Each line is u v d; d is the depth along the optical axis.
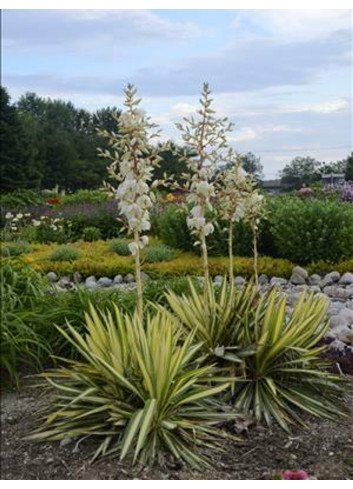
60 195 29.08
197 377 4.16
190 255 12.58
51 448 3.88
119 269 11.34
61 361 5.25
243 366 4.50
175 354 4.01
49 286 6.25
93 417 4.04
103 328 4.47
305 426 4.22
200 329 4.72
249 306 4.89
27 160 44.56
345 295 9.27
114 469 3.61
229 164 5.23
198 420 4.07
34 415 4.32
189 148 4.62
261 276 10.63
